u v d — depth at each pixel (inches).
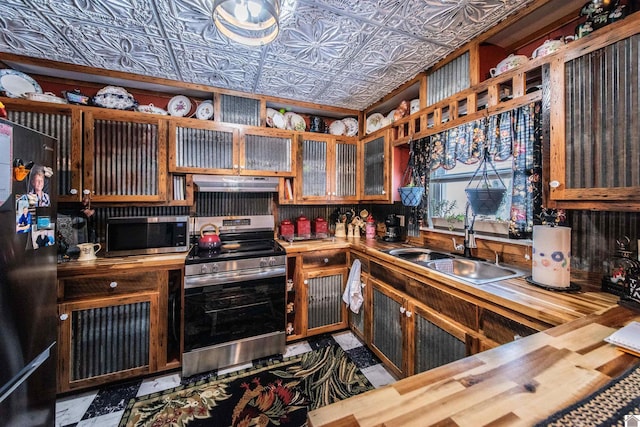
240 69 78.9
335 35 62.7
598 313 36.9
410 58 74.0
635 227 46.6
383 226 114.1
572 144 44.0
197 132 88.7
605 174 40.0
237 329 80.8
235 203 104.3
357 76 84.0
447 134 75.7
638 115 36.6
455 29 61.7
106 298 69.2
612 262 46.8
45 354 50.5
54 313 53.5
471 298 51.2
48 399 51.4
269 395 68.1
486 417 19.8
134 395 68.2
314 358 84.3
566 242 47.3
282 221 110.9
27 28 59.7
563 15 56.6
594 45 40.8
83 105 76.6
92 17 55.9
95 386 70.2
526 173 58.0
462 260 72.0
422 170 86.0
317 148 106.0
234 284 80.8
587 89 42.1
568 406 20.7
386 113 113.7
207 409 63.5
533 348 28.9
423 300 63.7
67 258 73.9
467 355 51.3
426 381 24.1
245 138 94.5
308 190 104.3
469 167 74.5
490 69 66.9
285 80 86.4
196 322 76.0
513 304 42.6
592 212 51.9
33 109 70.5
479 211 65.9
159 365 74.1
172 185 87.0
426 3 52.8
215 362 78.1
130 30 60.5
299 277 93.0
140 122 81.4
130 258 75.8
